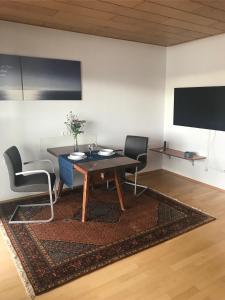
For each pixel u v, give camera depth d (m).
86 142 3.98
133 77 4.24
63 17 2.91
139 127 4.48
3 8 2.62
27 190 2.78
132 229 2.71
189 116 4.10
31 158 3.56
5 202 3.40
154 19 2.96
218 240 2.51
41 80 3.42
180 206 3.28
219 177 3.87
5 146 3.34
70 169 2.97
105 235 2.59
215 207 3.28
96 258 2.22
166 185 4.10
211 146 3.92
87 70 3.77
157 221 2.88
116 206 3.28
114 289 1.88
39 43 3.34
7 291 1.87
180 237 2.57
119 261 2.20
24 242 2.47
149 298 1.80
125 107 4.25
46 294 1.83
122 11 2.70
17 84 3.27
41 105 3.49
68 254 2.28
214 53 3.70
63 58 3.55
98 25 3.23
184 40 4.00
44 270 2.06
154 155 4.79
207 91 3.74
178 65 4.32
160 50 4.45
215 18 2.92
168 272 2.06
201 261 2.20
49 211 3.13
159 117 4.69
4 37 3.11
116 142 4.28
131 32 3.55
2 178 3.38
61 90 3.60
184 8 2.61
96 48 3.79
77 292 1.85
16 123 3.36
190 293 1.84
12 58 3.18
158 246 2.41
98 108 3.98
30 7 2.59
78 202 3.40
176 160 4.62
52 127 3.63
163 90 4.64
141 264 2.16
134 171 3.67
